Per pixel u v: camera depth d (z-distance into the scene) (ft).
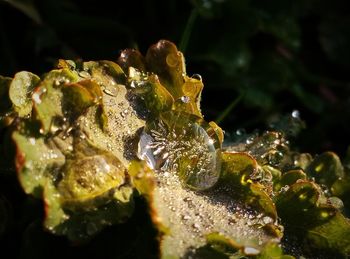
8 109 0.26
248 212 0.25
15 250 0.25
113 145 0.25
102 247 0.24
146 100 0.27
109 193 0.23
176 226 0.23
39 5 0.43
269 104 0.47
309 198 0.27
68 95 0.24
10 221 0.25
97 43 0.44
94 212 0.23
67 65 0.26
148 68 0.28
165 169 0.25
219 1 0.47
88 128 0.24
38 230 0.24
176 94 0.28
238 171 0.26
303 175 0.28
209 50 0.46
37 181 0.22
